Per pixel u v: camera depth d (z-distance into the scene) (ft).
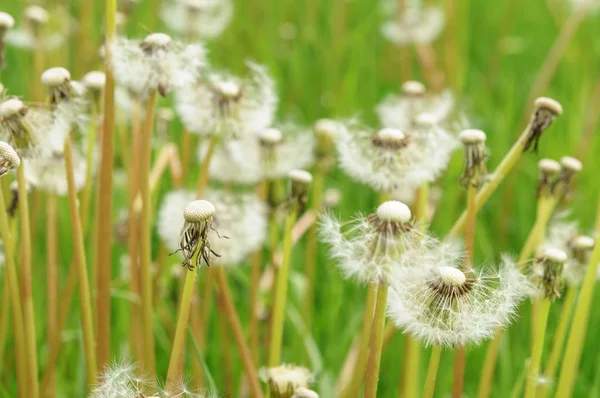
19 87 3.57
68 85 1.89
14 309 1.89
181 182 2.35
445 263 1.75
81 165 2.16
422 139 1.98
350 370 2.31
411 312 1.70
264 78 2.15
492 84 4.28
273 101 2.14
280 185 2.28
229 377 2.32
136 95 2.14
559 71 4.31
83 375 2.23
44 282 2.73
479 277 1.71
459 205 3.14
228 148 2.25
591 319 2.50
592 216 3.11
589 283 1.90
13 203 1.98
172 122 3.28
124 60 1.91
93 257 2.37
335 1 4.71
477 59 4.65
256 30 4.65
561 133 3.67
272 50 4.50
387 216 1.70
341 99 3.72
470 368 2.46
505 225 3.17
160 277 2.27
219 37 4.45
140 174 1.95
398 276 1.69
